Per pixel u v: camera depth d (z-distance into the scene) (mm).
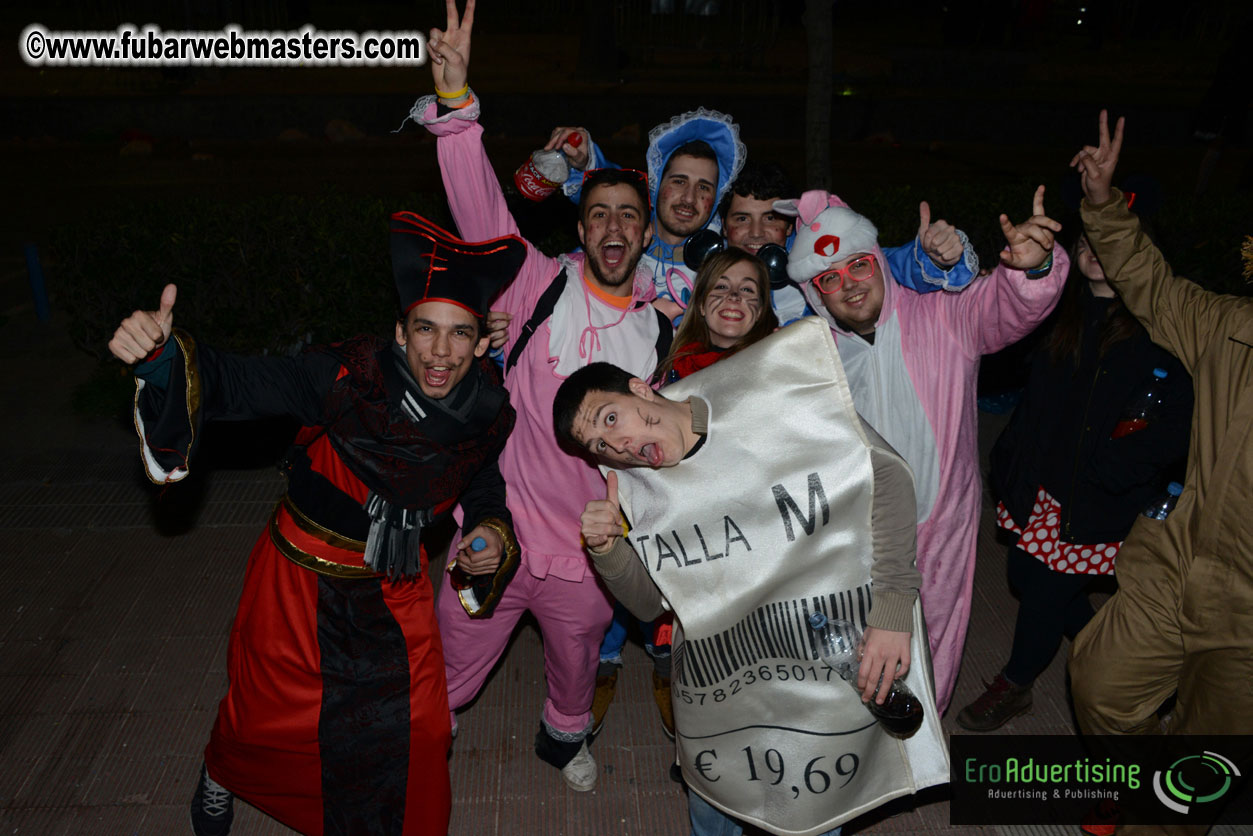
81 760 3480
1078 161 2783
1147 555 2891
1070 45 23234
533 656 4129
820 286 2941
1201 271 6059
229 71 17516
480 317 2539
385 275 5852
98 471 5344
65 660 3953
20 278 8289
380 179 11914
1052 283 2738
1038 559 3439
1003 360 5664
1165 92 17656
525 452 3041
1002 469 3461
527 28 23094
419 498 2639
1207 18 23469
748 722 2611
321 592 2705
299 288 5887
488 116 14031
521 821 3330
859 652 2500
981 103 14828
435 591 4484
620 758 3617
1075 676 3090
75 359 6676
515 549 2795
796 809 2658
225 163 12641
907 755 2662
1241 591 2664
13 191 11141
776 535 2477
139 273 5836
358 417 2562
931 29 25281
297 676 2732
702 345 3049
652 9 19734
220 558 4641
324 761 2793
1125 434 3104
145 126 13898
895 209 6469
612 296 3084
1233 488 2629
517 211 4656
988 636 4266
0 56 17609
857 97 14922
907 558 2461
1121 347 3109
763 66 18031
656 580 2553
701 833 2916
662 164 3568
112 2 19188
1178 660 2898
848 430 2443
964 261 2914
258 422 5711
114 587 4406
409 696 2777
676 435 2449
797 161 13188
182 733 3615
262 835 3244
